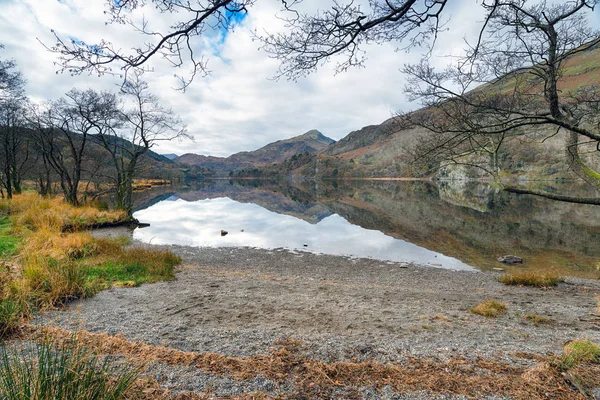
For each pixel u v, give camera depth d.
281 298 8.02
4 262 6.94
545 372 3.50
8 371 2.40
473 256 16.67
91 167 37.34
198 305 6.95
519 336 5.24
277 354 4.06
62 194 37.88
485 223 27.62
